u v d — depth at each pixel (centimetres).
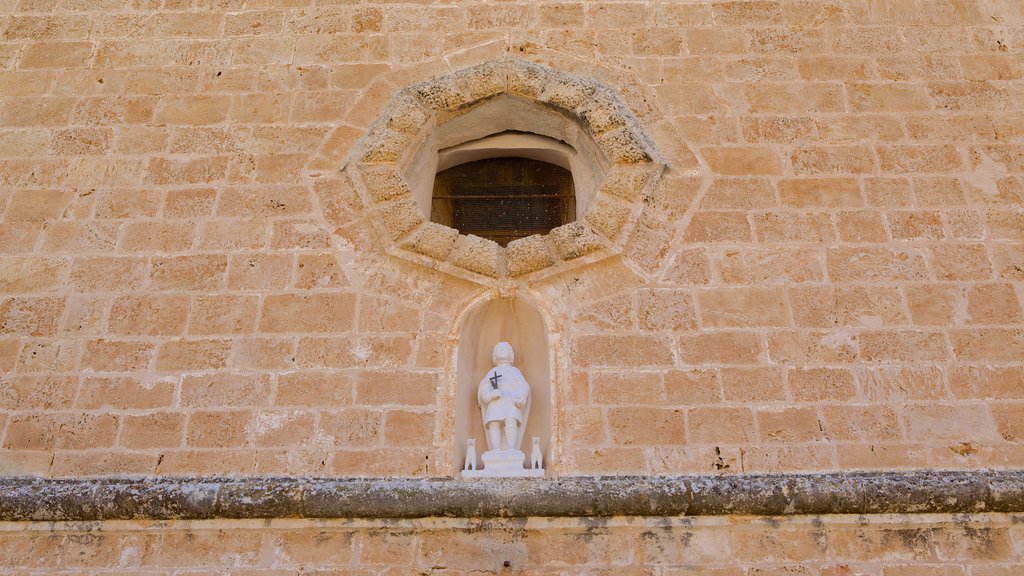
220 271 772
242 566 631
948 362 714
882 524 634
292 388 707
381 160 827
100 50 922
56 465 677
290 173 831
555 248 775
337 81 894
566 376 710
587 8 937
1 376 718
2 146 855
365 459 674
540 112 880
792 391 699
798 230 787
